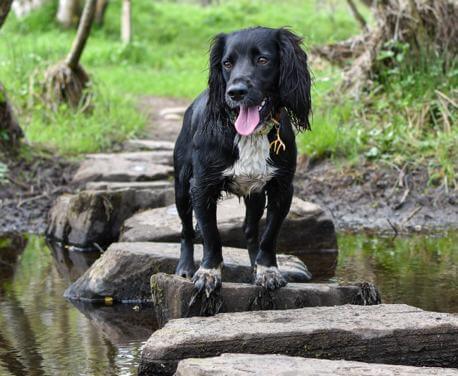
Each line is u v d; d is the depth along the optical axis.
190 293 5.53
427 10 10.98
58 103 12.63
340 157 10.18
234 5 29.39
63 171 10.40
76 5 24.77
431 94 10.61
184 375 4.36
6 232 9.08
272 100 5.29
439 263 7.26
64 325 5.85
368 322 5.00
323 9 27.70
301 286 5.75
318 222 8.02
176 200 6.05
